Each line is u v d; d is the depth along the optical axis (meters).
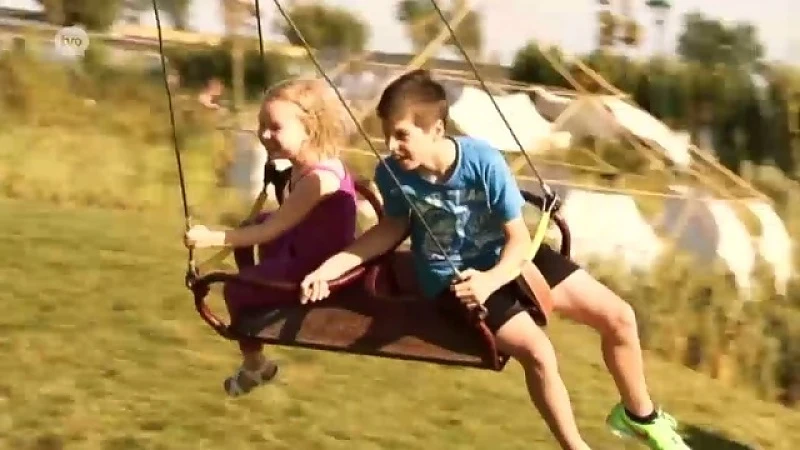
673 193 10.59
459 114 10.84
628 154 10.87
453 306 3.69
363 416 6.55
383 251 3.75
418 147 3.63
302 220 3.88
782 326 8.87
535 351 3.65
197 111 11.18
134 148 10.76
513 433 6.54
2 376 6.62
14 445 5.99
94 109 11.21
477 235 3.72
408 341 3.70
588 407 6.99
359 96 11.15
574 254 9.78
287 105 3.91
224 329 3.77
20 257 8.26
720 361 8.65
